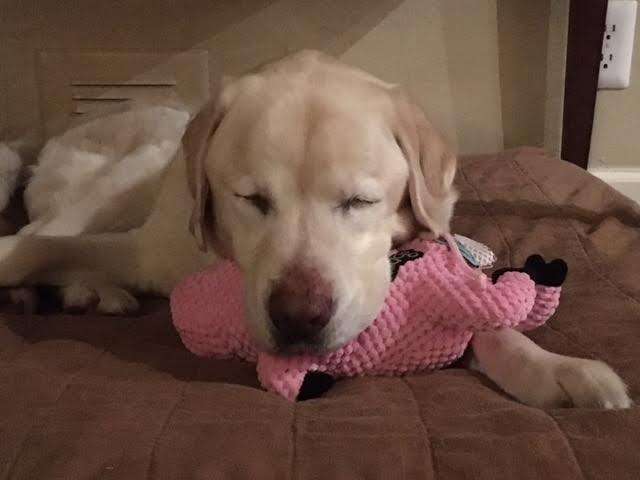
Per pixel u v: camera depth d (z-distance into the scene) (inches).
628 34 88.0
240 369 39.7
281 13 87.2
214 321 39.8
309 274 36.6
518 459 28.3
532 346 37.4
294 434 30.3
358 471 28.1
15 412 32.3
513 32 88.8
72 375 36.8
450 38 89.1
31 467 28.8
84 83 88.1
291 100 40.9
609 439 29.4
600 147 92.9
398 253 43.1
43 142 79.4
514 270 40.8
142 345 42.8
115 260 55.4
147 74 88.4
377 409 32.7
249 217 41.0
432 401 33.9
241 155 40.7
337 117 39.9
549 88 90.7
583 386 33.3
